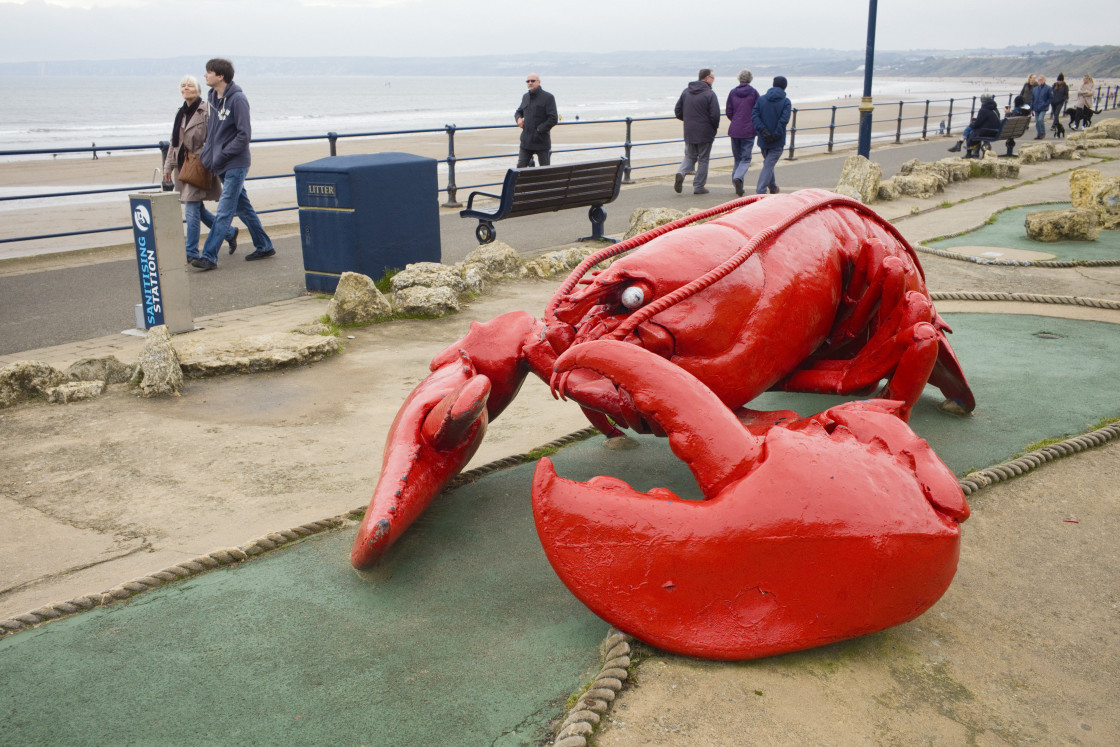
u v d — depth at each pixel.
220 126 9.71
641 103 137.38
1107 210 12.20
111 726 2.55
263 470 4.43
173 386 5.62
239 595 3.25
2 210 20.12
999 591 3.29
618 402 3.19
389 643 2.94
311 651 2.90
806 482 2.59
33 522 3.87
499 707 2.61
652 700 2.59
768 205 3.83
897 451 2.84
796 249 3.62
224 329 7.31
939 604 3.19
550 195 10.43
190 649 2.92
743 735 2.46
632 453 4.59
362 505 4.01
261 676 2.77
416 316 7.62
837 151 26.28
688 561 2.61
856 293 4.10
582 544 2.70
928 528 2.61
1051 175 18.75
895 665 2.80
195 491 4.19
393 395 5.61
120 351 6.76
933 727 2.52
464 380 3.55
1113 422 5.02
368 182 8.50
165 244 6.99
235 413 5.28
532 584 3.32
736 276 3.29
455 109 130.62
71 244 14.37
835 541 2.55
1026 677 2.78
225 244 11.77
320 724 2.55
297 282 9.36
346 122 85.69
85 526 3.83
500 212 10.03
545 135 15.30
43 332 7.44
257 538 3.60
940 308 7.89
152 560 3.52
